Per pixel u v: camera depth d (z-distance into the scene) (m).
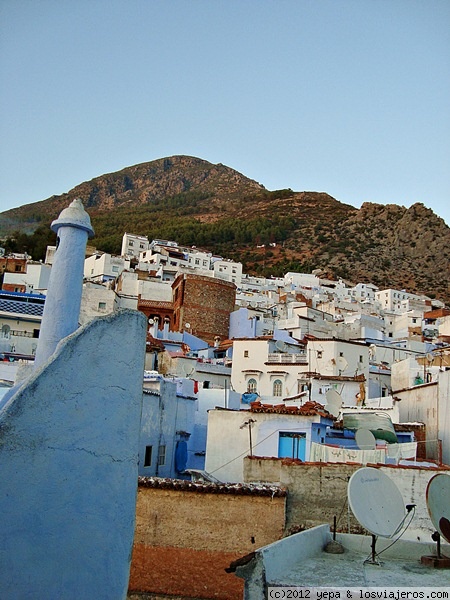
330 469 17.61
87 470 7.97
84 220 11.07
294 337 71.12
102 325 8.45
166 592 17.02
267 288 139.38
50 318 10.43
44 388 7.64
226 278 116.75
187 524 17.50
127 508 8.46
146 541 17.55
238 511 17.41
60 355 7.89
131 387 8.73
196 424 33.66
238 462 24.42
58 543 7.54
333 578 10.90
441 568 11.95
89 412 8.09
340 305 122.94
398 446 24.05
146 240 156.62
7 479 7.11
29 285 78.38
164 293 84.62
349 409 34.03
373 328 87.00
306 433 24.23
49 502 7.50
